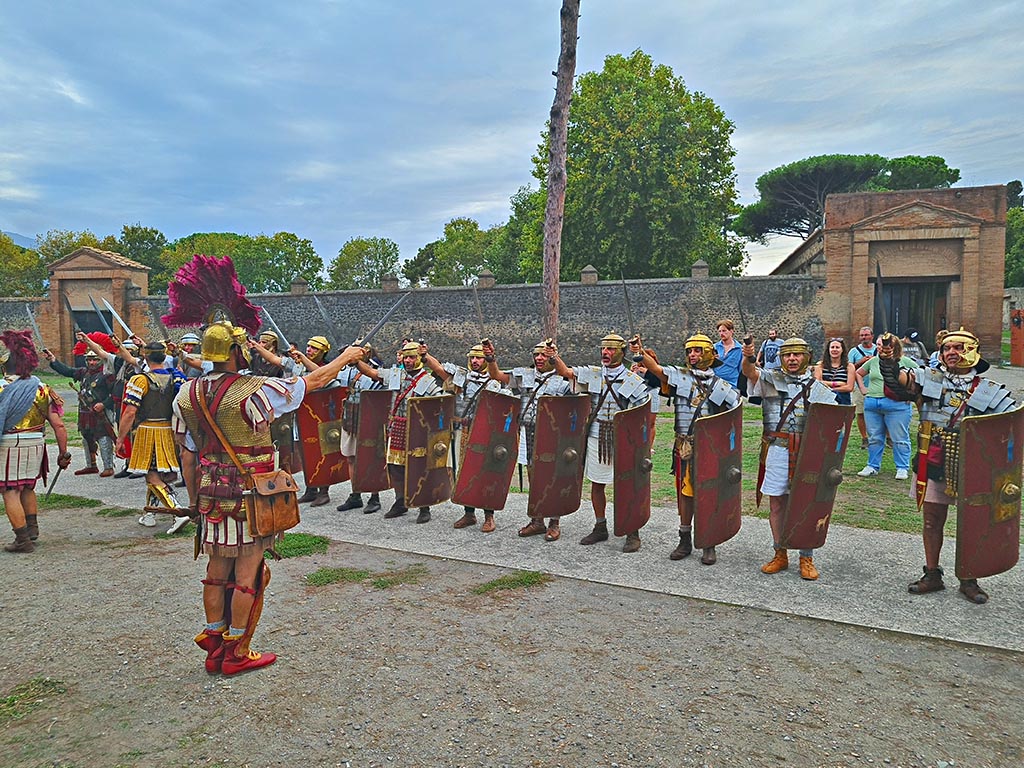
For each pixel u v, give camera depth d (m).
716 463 5.25
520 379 6.57
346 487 8.42
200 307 4.50
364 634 4.20
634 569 5.34
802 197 51.00
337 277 69.44
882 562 5.43
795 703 3.38
